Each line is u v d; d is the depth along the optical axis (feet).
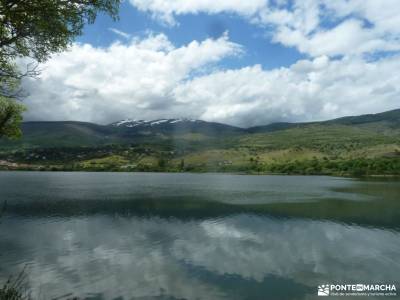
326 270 99.76
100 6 48.24
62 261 105.50
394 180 572.10
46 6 44.04
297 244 128.98
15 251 115.96
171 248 122.11
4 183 473.67
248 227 160.56
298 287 86.74
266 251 119.14
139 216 190.19
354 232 150.30
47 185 438.81
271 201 265.13
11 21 42.91
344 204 244.83
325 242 132.67
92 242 129.59
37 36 48.57
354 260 109.09
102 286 85.87
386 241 134.00
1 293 51.88
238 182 543.80
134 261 106.42
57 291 82.02
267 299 79.10
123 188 396.16
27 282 87.15
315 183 503.20
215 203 249.55
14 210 209.56
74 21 48.75
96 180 587.27
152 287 85.76
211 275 94.84
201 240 133.90
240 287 86.48
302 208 223.51
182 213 201.98
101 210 212.02
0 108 52.60
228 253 116.67
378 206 233.55
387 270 99.66
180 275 94.53
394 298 80.28
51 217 184.96
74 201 258.78
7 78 49.21
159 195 309.83
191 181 578.25
